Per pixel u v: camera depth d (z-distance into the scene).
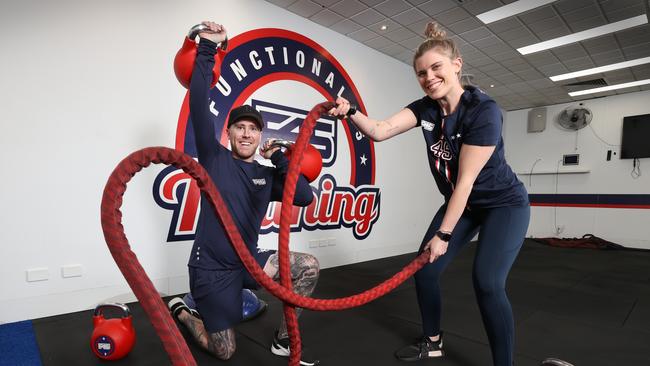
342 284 3.18
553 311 2.50
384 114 4.71
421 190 5.27
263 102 3.38
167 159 0.85
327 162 3.90
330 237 3.95
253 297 2.28
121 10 2.57
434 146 1.56
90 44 2.45
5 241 2.16
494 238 1.42
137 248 2.65
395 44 4.41
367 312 2.40
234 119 1.56
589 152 6.67
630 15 3.72
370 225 4.46
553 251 5.56
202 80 1.29
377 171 4.55
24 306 2.22
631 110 6.29
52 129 2.31
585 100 6.76
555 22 3.88
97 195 2.47
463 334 2.04
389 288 1.25
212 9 3.04
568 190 6.87
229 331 1.62
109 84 2.52
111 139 2.53
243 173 1.57
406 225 5.02
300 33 3.70
